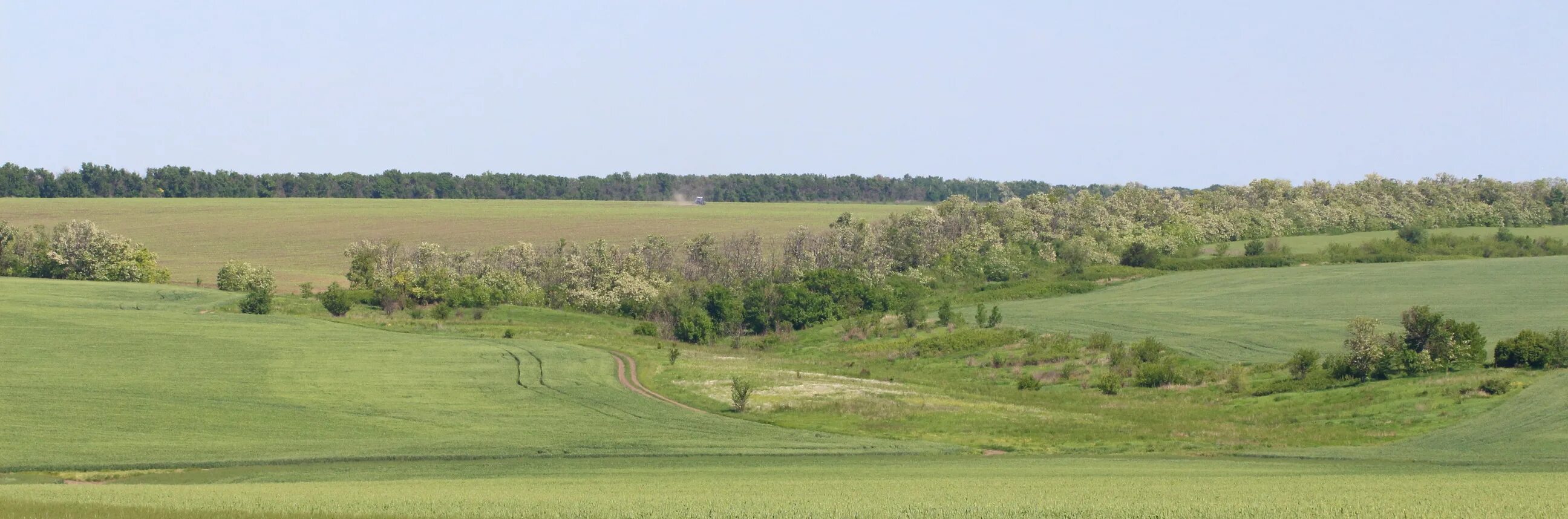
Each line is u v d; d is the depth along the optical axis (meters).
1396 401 56.94
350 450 46.69
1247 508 29.03
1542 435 46.62
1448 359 63.59
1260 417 57.19
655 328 100.25
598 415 56.72
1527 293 97.38
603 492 33.84
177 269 135.88
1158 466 42.66
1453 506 28.92
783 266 124.00
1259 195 160.75
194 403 57.03
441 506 30.02
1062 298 114.12
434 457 45.38
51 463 42.34
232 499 31.53
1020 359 80.31
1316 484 34.62
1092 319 97.00
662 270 125.19
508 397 61.31
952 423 55.50
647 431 52.62
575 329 97.50
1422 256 131.62
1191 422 55.94
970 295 118.12
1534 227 152.62
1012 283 122.88
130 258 122.31
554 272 120.50
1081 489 33.72
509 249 128.00
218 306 99.12
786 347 97.88
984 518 28.06
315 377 65.88
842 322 105.44
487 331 92.56
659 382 67.75
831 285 111.50
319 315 98.62
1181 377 69.88
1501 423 49.72
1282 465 43.19
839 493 33.25
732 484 36.50
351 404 58.47
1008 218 140.75
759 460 45.28
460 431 51.97
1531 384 56.53
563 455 46.31
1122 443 50.31
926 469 42.03
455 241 159.25
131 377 63.53
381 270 110.38
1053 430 53.72
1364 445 48.16
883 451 47.91
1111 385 68.44
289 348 76.06
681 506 30.09
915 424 55.28
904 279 121.50
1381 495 31.27
